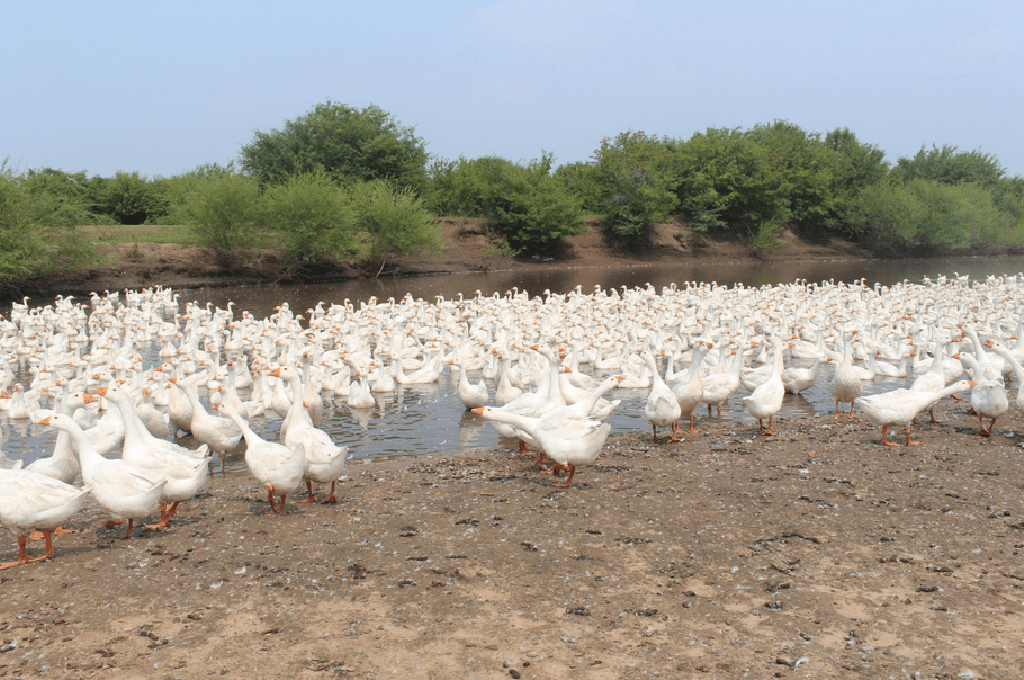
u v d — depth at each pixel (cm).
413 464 1648
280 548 1116
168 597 952
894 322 3606
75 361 2802
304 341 3108
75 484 1530
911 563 1044
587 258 9356
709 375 2073
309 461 1266
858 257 10188
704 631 868
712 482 1414
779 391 1784
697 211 10050
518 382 2420
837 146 12125
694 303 4484
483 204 9644
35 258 5144
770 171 9981
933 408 1981
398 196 7562
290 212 6500
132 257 6131
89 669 795
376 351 2931
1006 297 4244
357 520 1238
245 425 1321
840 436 1753
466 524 1216
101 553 1102
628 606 928
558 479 1470
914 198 10031
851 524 1192
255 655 822
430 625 885
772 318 3838
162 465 1212
